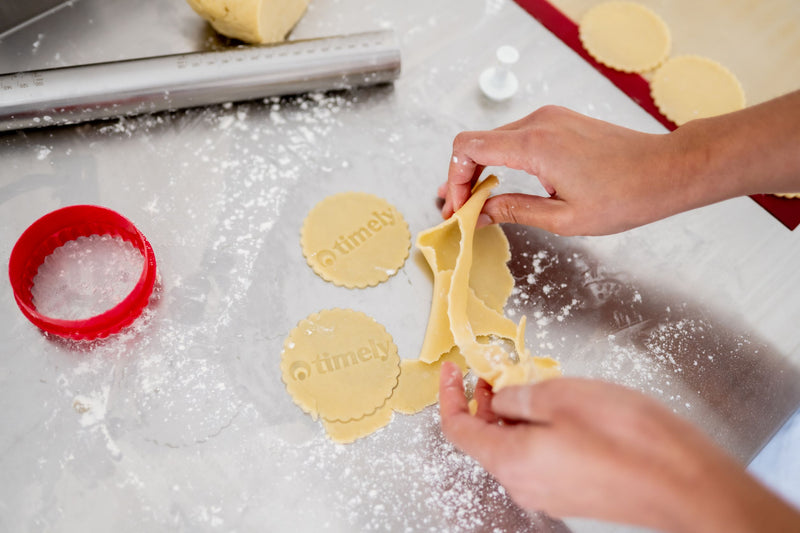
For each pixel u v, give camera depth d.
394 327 0.92
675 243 1.02
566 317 0.95
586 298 0.97
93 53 1.09
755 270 1.02
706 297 0.99
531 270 0.98
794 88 1.20
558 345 0.93
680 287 0.99
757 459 1.01
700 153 0.84
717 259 1.02
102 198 0.98
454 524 0.82
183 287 0.92
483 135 0.90
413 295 0.94
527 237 1.00
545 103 1.12
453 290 0.86
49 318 0.82
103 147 1.01
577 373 0.92
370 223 0.99
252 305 0.92
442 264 0.95
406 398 0.87
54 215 0.88
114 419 0.84
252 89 1.03
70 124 1.02
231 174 1.01
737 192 0.86
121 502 0.80
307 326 0.90
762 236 1.04
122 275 0.91
